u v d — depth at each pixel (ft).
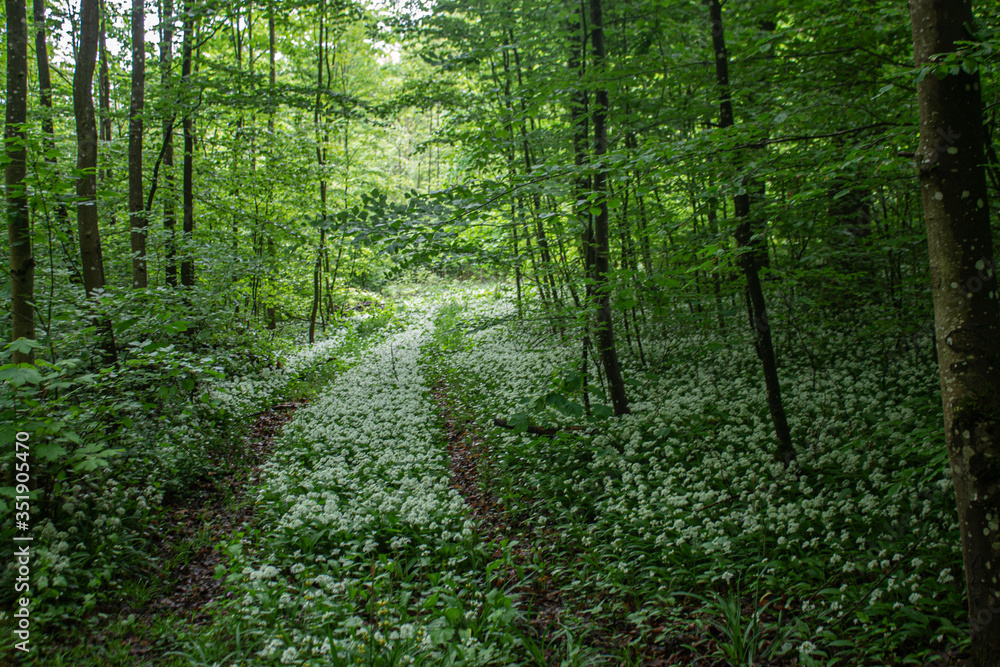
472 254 25.40
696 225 32.42
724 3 23.44
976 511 11.10
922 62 11.57
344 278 83.97
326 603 17.63
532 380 41.68
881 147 15.67
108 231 46.09
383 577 19.36
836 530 18.54
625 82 26.96
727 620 15.87
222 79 39.40
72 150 45.91
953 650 13.19
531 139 36.91
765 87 23.27
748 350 37.91
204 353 39.22
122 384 22.86
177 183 46.34
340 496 26.14
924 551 16.25
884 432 21.07
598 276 30.22
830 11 20.38
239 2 38.47
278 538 21.99
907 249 26.63
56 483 20.15
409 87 43.27
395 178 84.33
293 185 54.65
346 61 77.00
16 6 19.83
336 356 57.16
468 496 27.20
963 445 11.22
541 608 18.49
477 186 18.88
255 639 16.51
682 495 22.48
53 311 26.30
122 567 19.26
